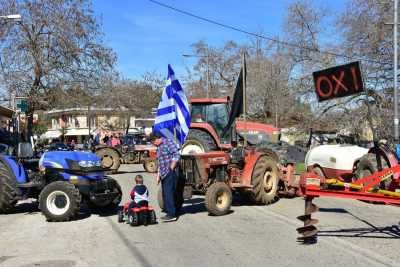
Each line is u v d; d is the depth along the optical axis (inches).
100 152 826.2
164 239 303.4
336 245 286.4
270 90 1546.5
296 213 404.8
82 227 343.6
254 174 434.6
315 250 274.7
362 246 283.9
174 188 368.8
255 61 1691.7
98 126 2306.8
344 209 428.5
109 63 1266.0
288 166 491.5
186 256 261.7
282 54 1542.8
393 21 914.7
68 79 1231.5
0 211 405.7
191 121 637.9
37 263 248.5
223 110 633.0
